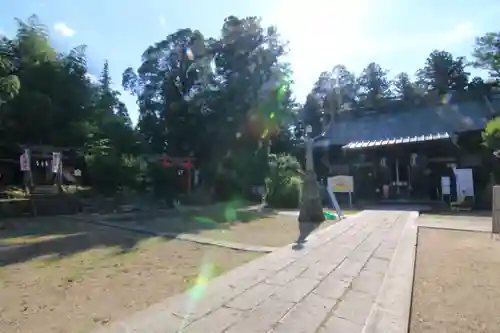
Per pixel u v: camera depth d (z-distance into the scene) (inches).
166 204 686.5
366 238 290.4
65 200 568.4
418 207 640.4
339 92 1611.7
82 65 869.8
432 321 121.3
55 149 737.6
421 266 200.1
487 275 178.1
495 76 755.4
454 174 703.7
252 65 951.0
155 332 111.7
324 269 191.2
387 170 840.9
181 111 969.5
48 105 745.6
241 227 384.5
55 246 281.1
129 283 176.2
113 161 669.9
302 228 370.6
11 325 124.3
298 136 1567.4
